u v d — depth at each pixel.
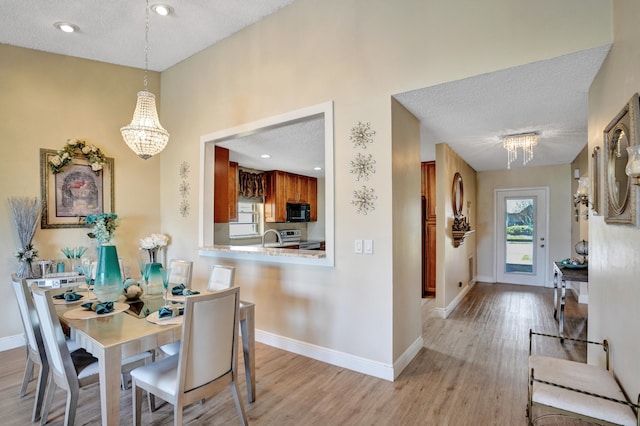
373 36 2.77
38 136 3.70
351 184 2.88
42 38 3.54
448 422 2.16
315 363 3.03
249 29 3.59
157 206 4.65
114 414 1.73
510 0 2.20
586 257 4.41
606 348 2.07
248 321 2.39
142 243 4.22
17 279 2.24
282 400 2.43
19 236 3.47
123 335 1.84
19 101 3.59
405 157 2.98
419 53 2.54
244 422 2.07
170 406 2.37
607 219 1.99
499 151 4.80
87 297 2.62
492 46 2.26
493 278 6.73
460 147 4.55
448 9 2.42
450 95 2.66
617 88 1.86
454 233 4.73
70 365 1.95
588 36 1.97
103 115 4.19
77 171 3.96
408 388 2.58
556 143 4.30
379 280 2.74
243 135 3.81
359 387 2.60
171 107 4.51
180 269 3.23
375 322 2.77
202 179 4.11
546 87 2.49
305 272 3.19
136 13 3.23
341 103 2.93
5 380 2.77
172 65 4.48
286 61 3.29
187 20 3.42
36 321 2.22
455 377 2.75
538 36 2.11
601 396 1.62
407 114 3.03
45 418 2.14
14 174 3.54
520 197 6.53
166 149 4.59
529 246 6.47
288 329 3.34
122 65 4.35
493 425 2.13
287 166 6.38
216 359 1.93
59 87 3.86
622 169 1.75
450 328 3.96
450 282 4.66
